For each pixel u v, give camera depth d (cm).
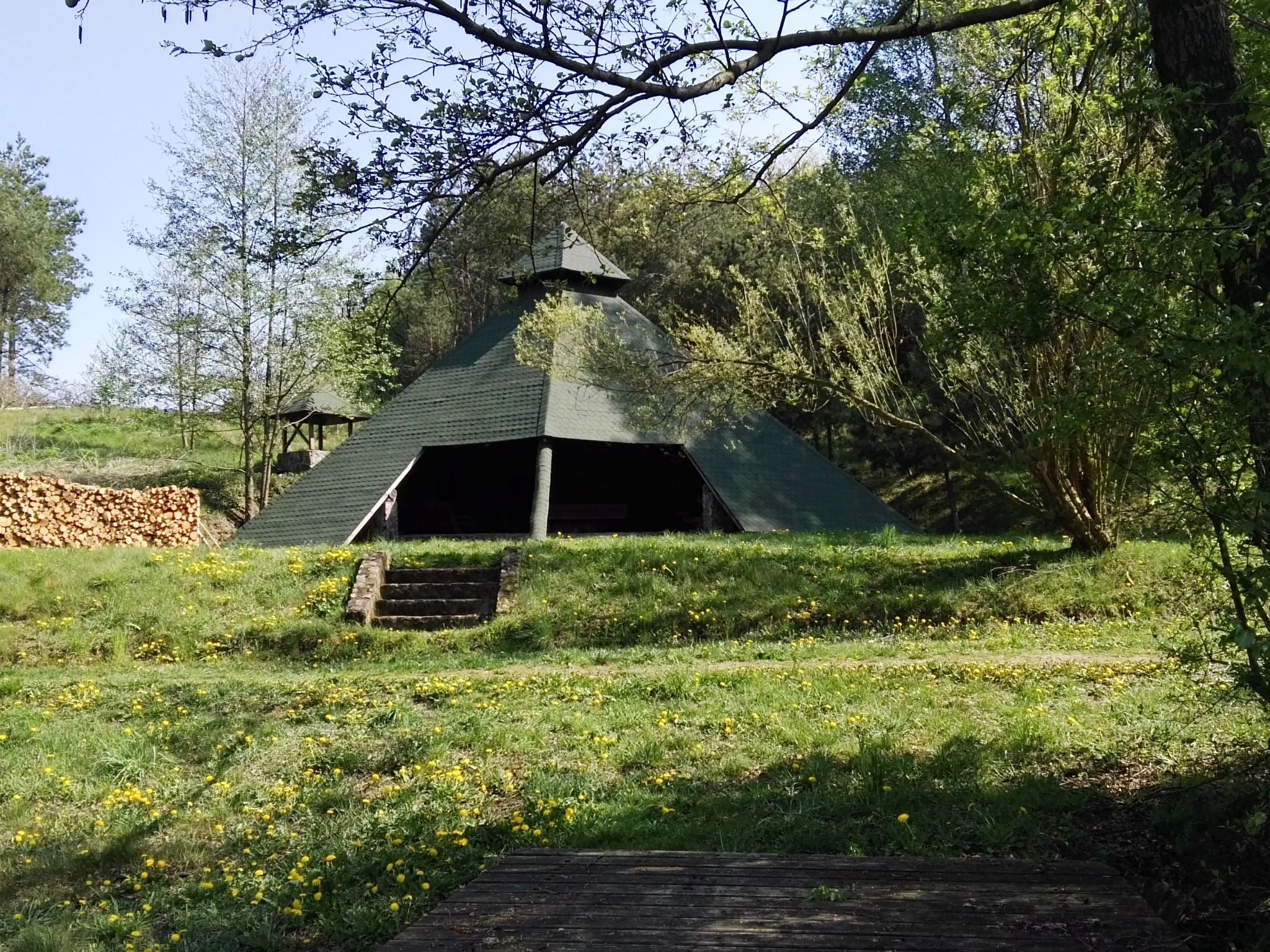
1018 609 1371
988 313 580
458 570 1554
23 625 1430
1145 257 491
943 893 445
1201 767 660
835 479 2275
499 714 898
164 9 515
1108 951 380
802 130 753
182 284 2959
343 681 1071
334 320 2897
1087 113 1148
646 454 2494
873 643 1216
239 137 2898
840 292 1664
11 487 2022
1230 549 506
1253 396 457
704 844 590
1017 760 708
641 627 1396
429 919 433
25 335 5878
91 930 560
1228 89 528
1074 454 1421
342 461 2230
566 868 496
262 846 663
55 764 831
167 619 1439
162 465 3622
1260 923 469
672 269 2917
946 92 1150
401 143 587
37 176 5784
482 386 2258
